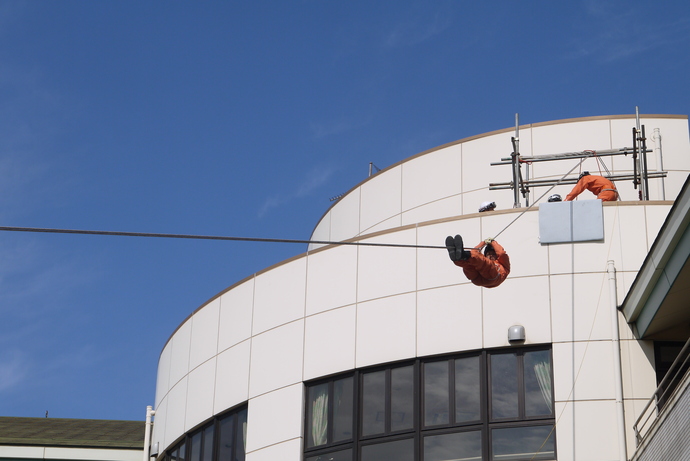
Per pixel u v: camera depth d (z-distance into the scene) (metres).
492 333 20.14
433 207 27.64
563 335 19.69
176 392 25.47
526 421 19.36
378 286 21.62
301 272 22.97
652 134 26.52
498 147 27.31
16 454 28.27
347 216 29.83
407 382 20.61
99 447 28.45
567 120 26.97
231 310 24.22
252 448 22.11
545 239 20.45
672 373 19.14
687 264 17.02
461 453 19.58
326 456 21.02
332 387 21.50
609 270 19.84
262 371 22.72
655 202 20.38
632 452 18.48
